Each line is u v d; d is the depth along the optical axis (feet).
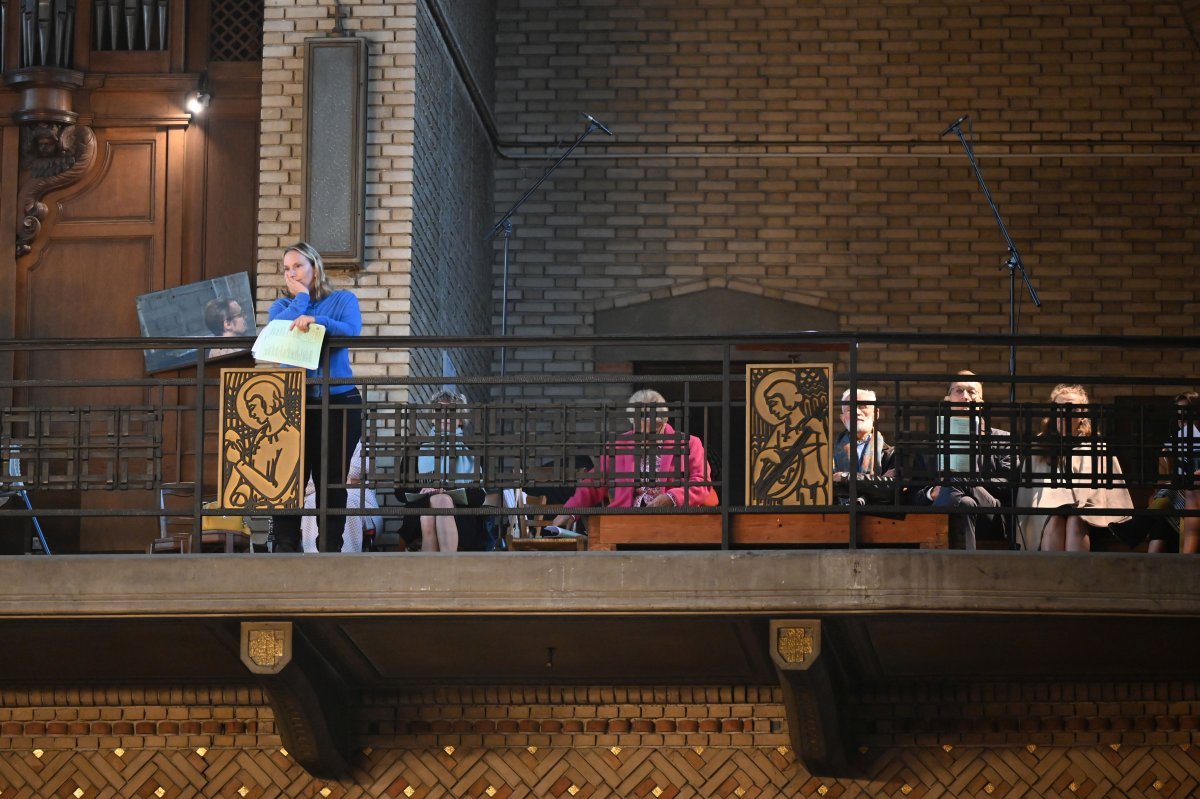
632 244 55.01
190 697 38.42
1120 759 37.11
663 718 37.76
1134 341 32.22
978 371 53.78
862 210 54.85
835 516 33.09
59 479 33.83
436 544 37.19
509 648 35.22
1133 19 55.16
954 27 55.26
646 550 34.53
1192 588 31.22
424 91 44.96
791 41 55.42
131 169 46.16
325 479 33.14
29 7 46.14
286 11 44.19
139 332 45.19
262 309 43.32
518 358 54.80
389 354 42.70
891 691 37.50
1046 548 36.09
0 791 38.37
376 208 43.29
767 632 33.81
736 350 54.03
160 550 39.01
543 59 55.67
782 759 37.45
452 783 37.78
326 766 37.04
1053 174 54.75
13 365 45.47
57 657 36.24
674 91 55.36
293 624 33.14
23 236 45.91
